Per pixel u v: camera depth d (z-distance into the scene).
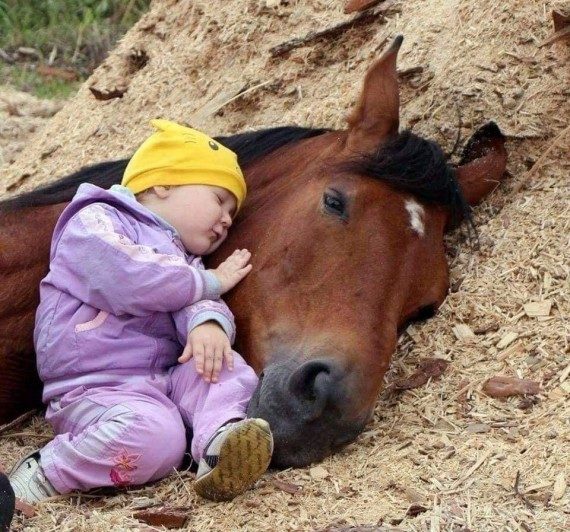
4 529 2.66
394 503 2.88
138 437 3.04
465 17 4.61
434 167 3.41
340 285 3.17
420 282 3.35
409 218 3.32
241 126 5.15
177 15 5.95
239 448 2.86
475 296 3.70
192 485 3.05
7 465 3.40
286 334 3.17
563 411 3.18
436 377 3.46
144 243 3.30
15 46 9.36
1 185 6.00
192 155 3.42
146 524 2.87
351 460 3.11
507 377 3.38
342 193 3.30
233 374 3.15
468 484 2.94
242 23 5.48
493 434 3.16
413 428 3.25
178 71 5.68
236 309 3.34
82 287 3.23
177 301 3.19
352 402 2.99
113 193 3.36
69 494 3.09
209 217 3.41
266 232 3.47
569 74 4.21
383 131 3.55
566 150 4.05
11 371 3.69
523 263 3.75
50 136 6.10
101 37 9.27
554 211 3.88
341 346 3.04
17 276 3.67
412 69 4.52
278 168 3.73
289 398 2.99
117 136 5.71
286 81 5.13
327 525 2.79
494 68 4.34
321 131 3.92
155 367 3.29
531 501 2.85
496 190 4.07
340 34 5.10
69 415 3.18
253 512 2.90
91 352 3.21
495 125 4.02
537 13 4.40
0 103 7.89
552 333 3.47
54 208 3.80
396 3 5.00
